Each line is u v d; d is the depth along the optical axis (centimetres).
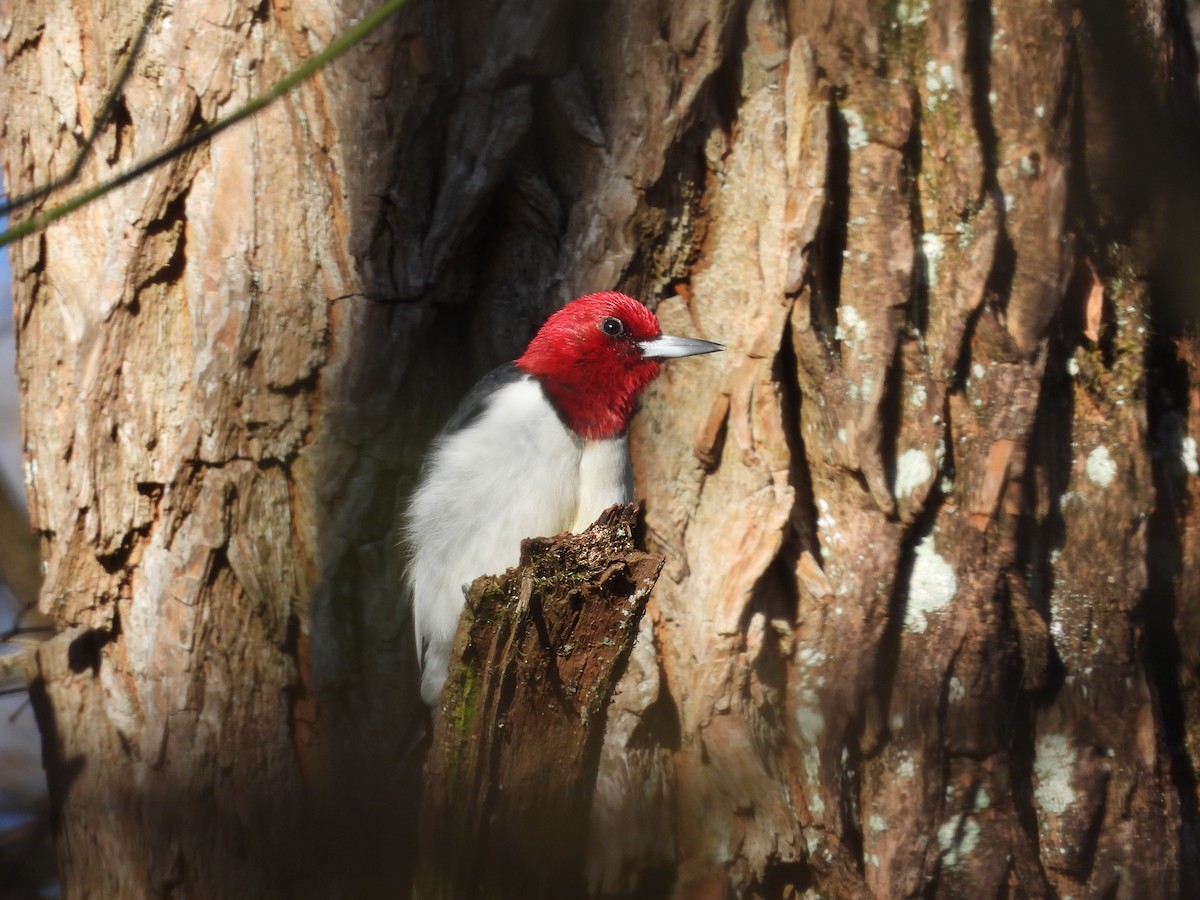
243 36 842
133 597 866
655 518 845
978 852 800
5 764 1320
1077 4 833
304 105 838
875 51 834
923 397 823
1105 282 863
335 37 834
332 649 838
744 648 809
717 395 836
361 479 841
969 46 838
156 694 841
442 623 852
